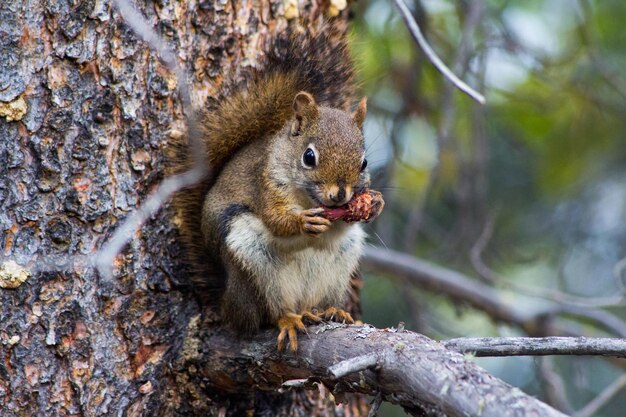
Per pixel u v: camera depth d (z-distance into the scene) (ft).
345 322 33.35
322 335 29.07
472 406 20.97
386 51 49.26
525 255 55.67
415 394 22.76
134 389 30.19
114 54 30.01
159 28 31.32
